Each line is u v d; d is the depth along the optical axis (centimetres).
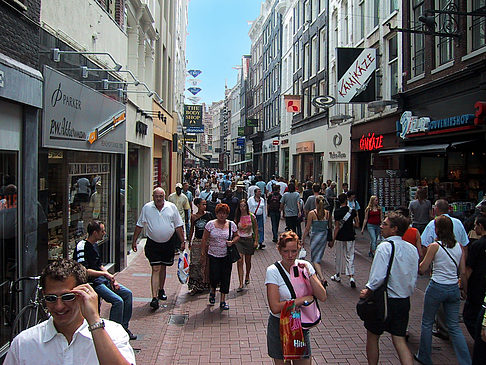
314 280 367
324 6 2386
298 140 2944
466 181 1107
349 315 662
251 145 5338
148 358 502
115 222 952
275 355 374
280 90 3706
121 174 967
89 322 211
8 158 495
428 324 480
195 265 790
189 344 550
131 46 1238
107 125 852
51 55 593
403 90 1369
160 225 701
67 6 675
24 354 217
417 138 1223
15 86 479
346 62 1466
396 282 425
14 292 453
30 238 529
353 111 1853
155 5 1584
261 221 1248
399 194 1298
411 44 1343
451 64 1091
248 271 859
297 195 1255
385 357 507
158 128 1688
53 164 652
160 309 695
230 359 504
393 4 1507
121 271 964
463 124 1004
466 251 562
